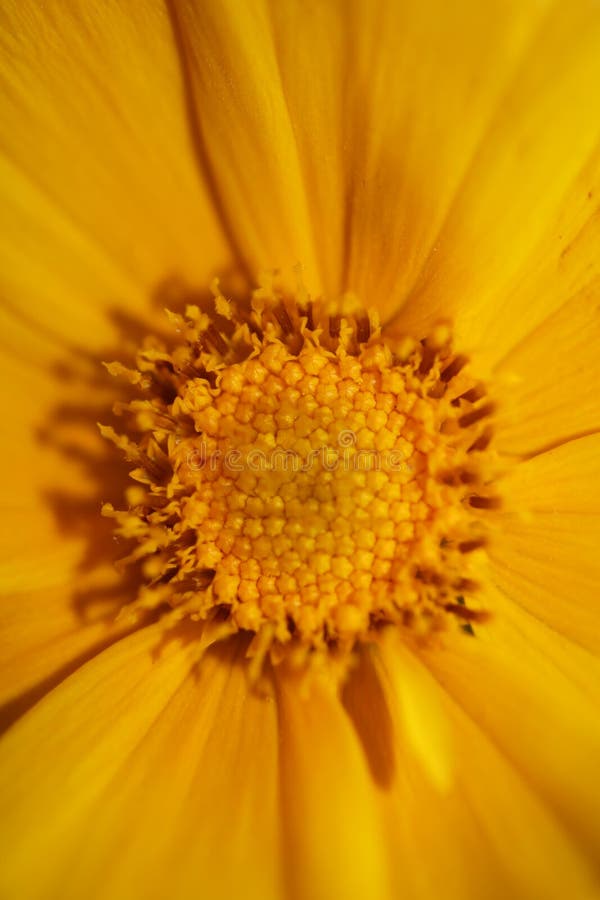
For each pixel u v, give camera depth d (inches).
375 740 3.1
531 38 3.0
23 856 2.9
